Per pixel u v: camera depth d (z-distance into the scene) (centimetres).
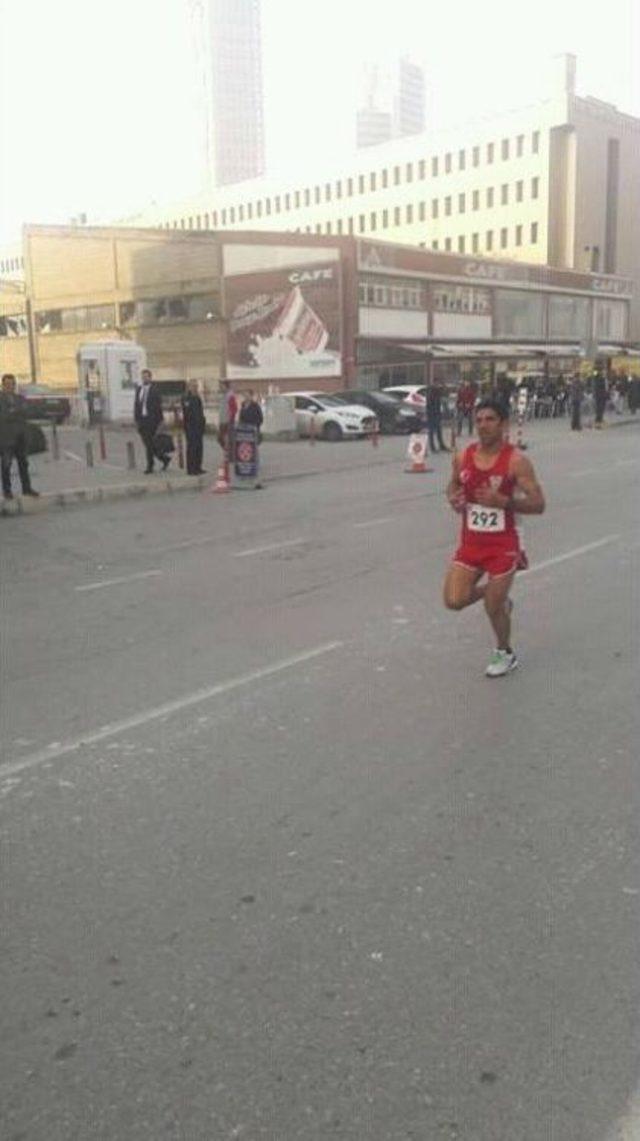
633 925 318
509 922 322
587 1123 236
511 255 9856
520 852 369
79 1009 283
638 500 1349
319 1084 250
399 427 3169
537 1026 271
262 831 390
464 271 5062
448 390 3897
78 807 417
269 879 353
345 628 707
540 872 354
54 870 364
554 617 715
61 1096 249
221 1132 236
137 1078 255
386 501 1472
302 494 1612
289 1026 273
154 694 569
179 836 388
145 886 351
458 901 336
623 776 435
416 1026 271
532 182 9575
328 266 4350
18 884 355
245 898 341
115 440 2700
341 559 994
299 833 388
